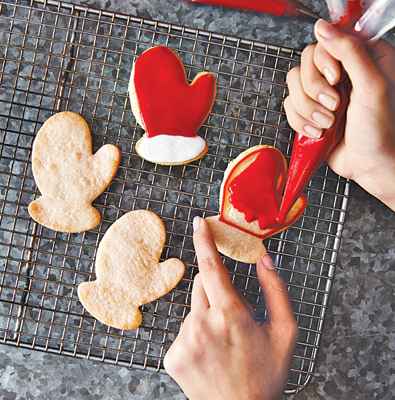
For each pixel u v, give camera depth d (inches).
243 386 15.2
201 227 16.2
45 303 17.3
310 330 17.0
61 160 16.8
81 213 16.9
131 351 17.3
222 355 15.3
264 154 16.8
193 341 15.4
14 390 17.4
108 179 17.0
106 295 16.8
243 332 15.3
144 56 16.4
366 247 17.7
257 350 15.4
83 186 16.9
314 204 17.5
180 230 17.4
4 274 16.7
